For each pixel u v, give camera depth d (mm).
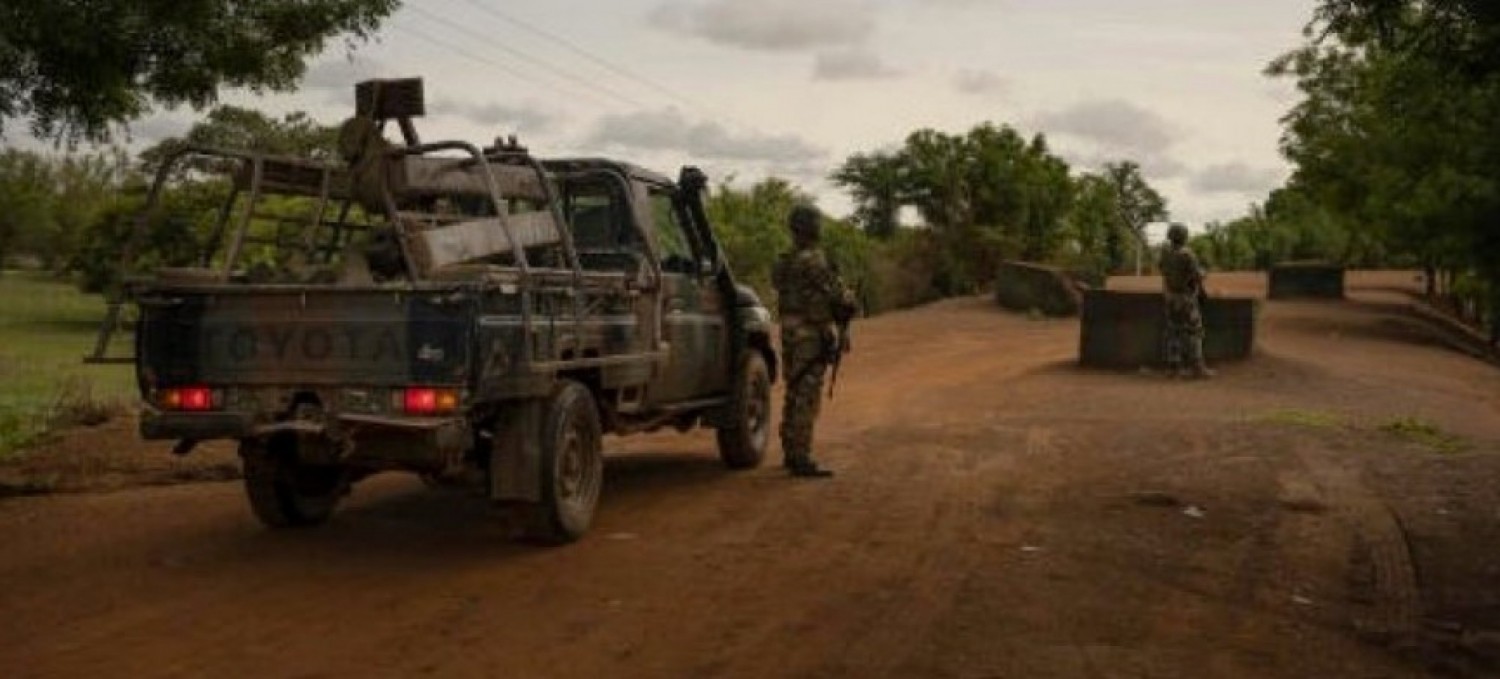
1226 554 8578
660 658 6336
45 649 6449
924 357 24656
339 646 6504
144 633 6719
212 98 11703
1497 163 19812
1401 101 22250
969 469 11719
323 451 8258
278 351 8109
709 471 11656
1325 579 8039
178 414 8195
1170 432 14094
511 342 8094
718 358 11375
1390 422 15219
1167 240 20438
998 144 48688
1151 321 21375
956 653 6430
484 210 9867
